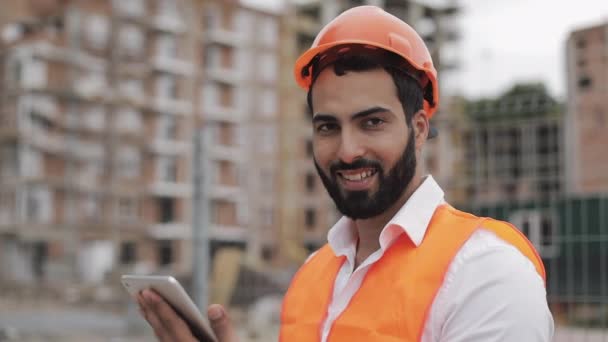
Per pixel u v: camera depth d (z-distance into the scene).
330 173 1.92
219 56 60.91
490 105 10.94
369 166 1.86
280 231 60.09
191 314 1.80
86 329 19.83
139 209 56.78
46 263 50.09
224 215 59.41
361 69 1.86
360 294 1.89
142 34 57.81
